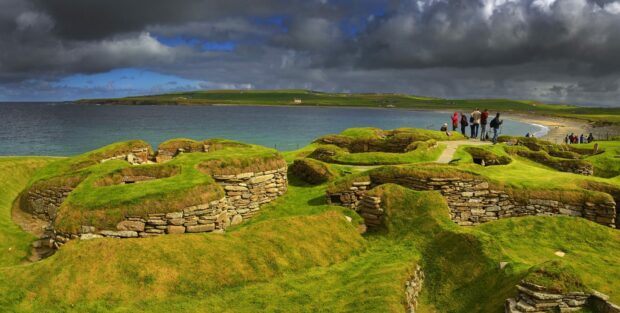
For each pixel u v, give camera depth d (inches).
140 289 488.7
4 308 436.5
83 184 708.0
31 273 488.7
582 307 435.5
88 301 464.4
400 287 504.4
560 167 1274.6
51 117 6530.5
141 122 5561.0
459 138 1659.7
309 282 547.8
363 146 1467.8
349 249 639.8
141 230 602.5
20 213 828.0
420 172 826.2
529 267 509.0
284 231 625.3
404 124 5807.1
